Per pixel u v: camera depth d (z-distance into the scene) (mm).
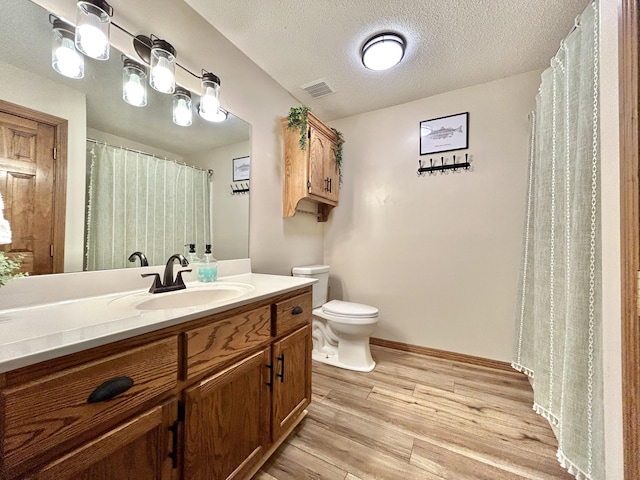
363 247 2598
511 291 2006
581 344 1043
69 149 978
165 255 1303
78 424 565
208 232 1524
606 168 822
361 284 2607
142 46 1192
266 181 1958
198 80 1452
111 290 1077
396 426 1380
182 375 781
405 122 2398
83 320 718
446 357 2201
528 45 1658
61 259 950
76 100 996
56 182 944
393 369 2014
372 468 1119
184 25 1373
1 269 703
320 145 2217
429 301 2291
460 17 1445
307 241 2514
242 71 1744
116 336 618
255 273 1818
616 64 757
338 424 1395
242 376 997
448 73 1957
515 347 1883
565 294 1234
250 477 1046
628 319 628
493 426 1383
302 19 1477
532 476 1083
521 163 1973
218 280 1456
